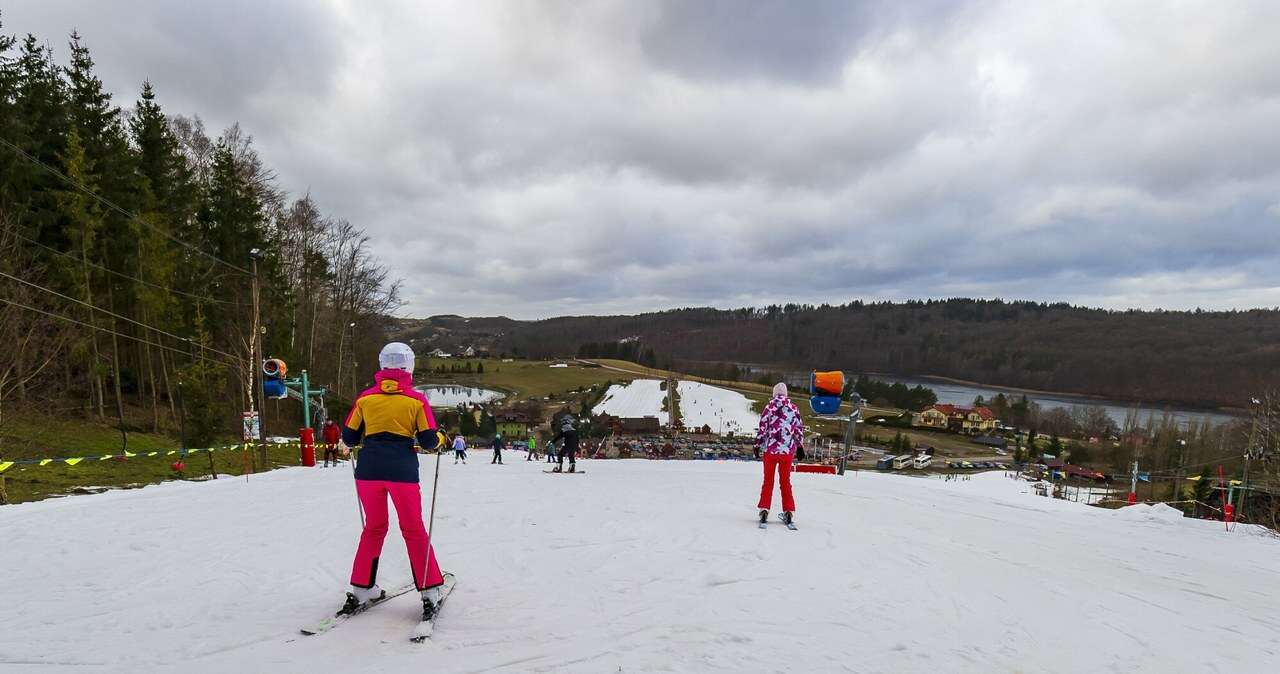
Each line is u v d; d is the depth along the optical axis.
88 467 16.89
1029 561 6.91
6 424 17.19
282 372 19.16
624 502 9.67
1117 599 5.49
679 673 3.37
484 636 3.80
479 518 7.81
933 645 4.01
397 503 3.97
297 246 38.59
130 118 29.25
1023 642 4.18
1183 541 9.23
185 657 3.37
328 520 7.52
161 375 31.09
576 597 4.64
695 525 7.71
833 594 5.00
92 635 3.66
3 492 10.67
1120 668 3.84
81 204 22.19
